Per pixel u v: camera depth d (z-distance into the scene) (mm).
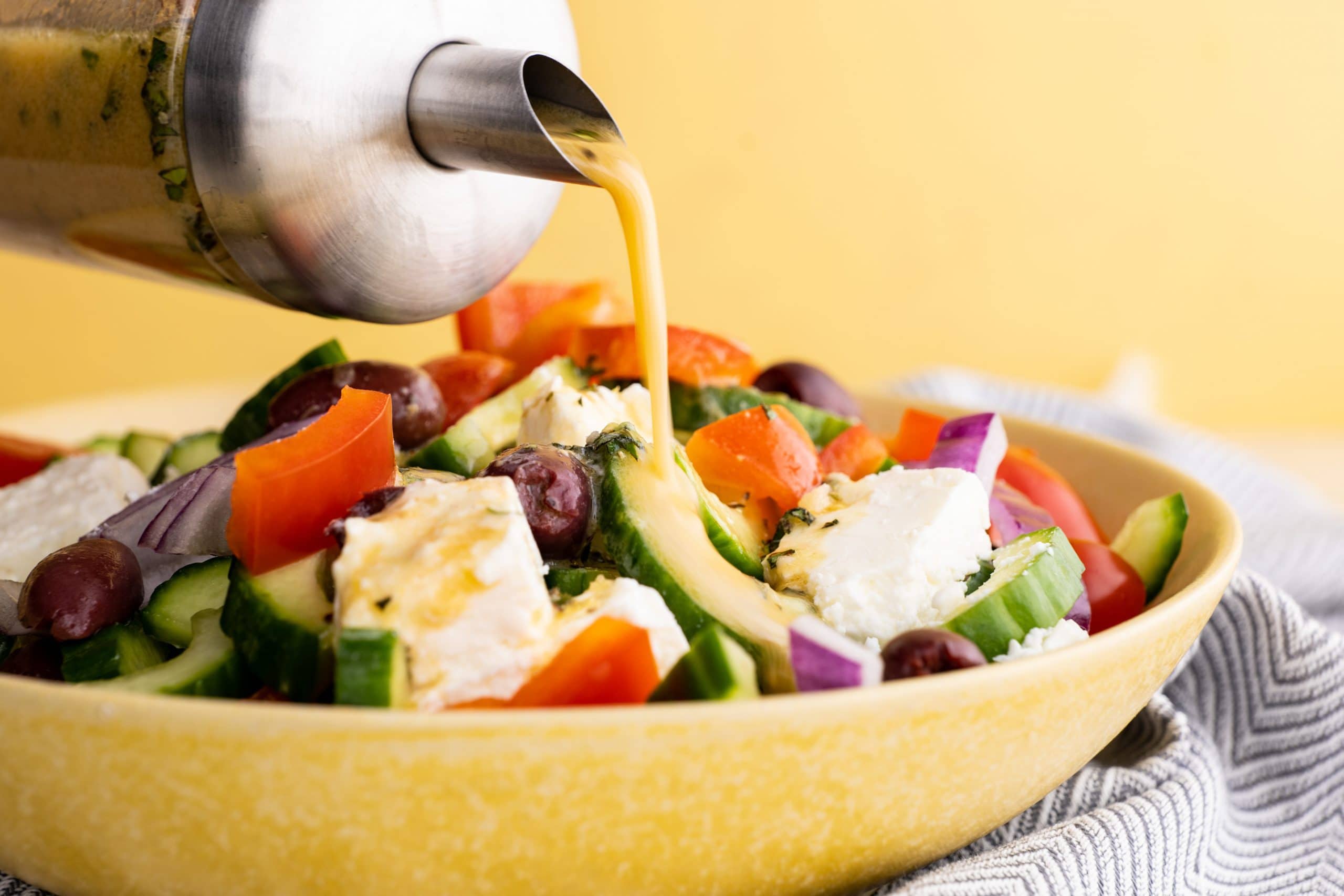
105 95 358
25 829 320
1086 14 998
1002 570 364
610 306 480
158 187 362
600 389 395
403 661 320
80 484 415
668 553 352
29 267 871
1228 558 380
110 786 307
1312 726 421
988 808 333
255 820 304
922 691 310
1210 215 1062
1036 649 353
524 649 323
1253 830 407
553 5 387
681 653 336
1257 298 1090
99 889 325
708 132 971
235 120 349
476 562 321
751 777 306
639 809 305
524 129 349
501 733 297
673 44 945
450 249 381
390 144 362
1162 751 394
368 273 373
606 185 366
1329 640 426
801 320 1033
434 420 417
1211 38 1017
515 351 476
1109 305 1073
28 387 896
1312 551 514
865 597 355
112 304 896
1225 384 1111
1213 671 437
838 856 323
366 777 299
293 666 330
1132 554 423
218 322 918
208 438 449
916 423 451
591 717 298
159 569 376
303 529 342
